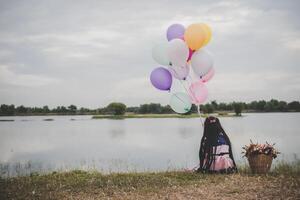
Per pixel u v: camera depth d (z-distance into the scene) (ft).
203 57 35.55
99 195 28.45
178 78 36.55
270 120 203.62
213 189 28.94
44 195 28.68
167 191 28.91
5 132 136.87
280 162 43.57
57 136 112.37
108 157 60.70
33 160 59.16
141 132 120.88
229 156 35.37
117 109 355.56
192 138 95.09
